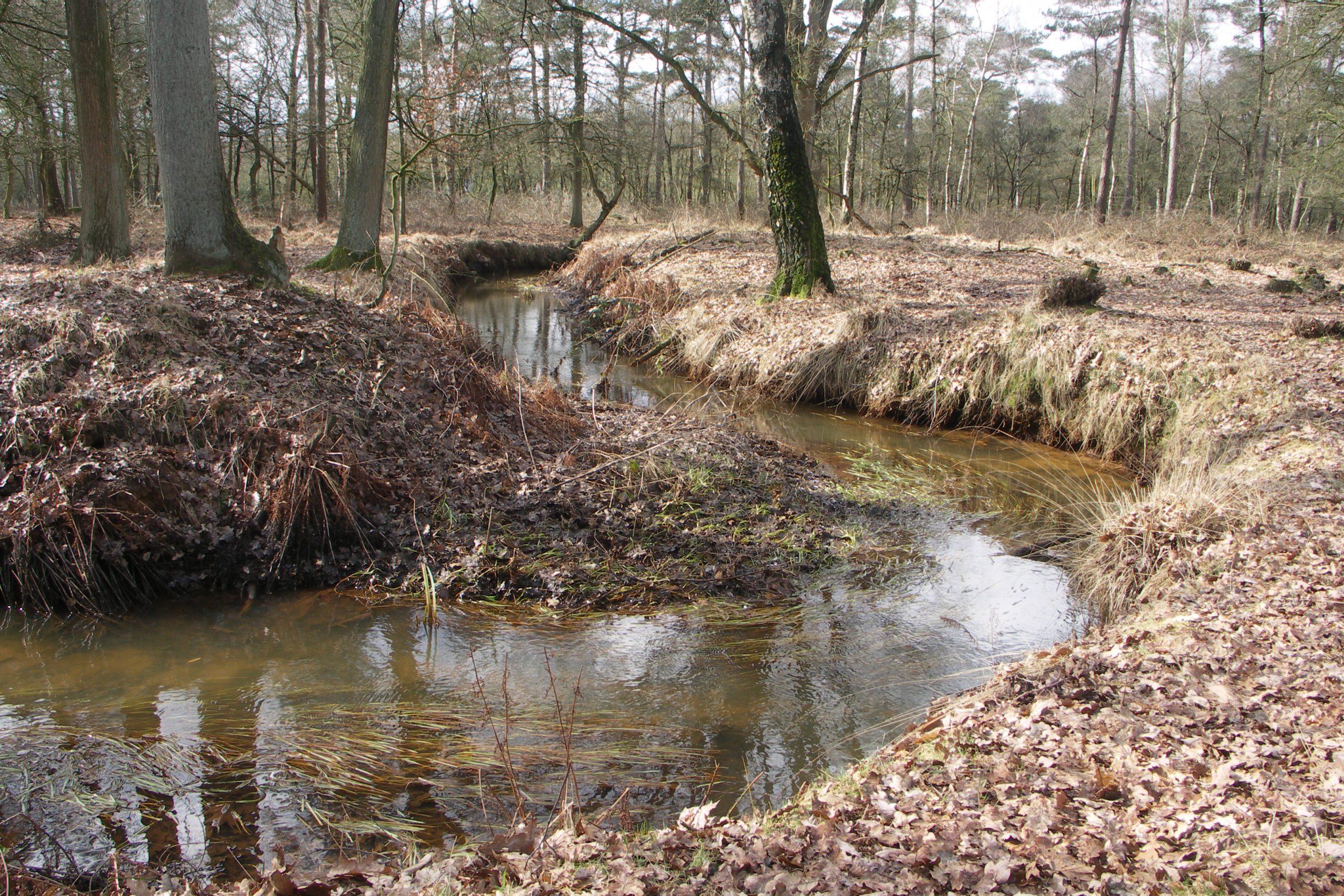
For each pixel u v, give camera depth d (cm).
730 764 405
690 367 1262
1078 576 630
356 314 903
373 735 422
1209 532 571
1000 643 532
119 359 665
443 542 632
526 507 682
